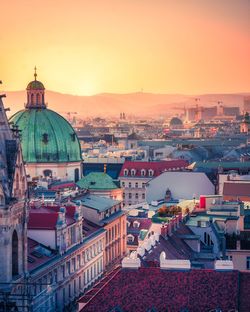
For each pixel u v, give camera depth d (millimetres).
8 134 136750
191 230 183750
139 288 120875
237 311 114688
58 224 194250
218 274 122188
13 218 134750
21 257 138500
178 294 119062
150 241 156625
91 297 124062
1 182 131375
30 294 129875
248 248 178875
